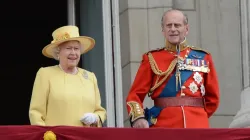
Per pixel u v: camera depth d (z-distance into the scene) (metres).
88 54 36.25
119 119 35.44
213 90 29.81
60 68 29.38
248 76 32.50
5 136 27.02
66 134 27.16
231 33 36.38
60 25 39.66
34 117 28.70
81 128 27.22
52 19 40.38
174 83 29.50
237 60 36.25
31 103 28.92
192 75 29.67
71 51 29.27
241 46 33.00
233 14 36.44
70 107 28.84
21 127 27.11
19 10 40.91
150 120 29.42
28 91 42.22
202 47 36.22
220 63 36.22
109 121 35.38
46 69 29.22
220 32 36.34
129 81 35.47
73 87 29.09
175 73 29.56
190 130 27.48
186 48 29.98
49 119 28.81
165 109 29.38
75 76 29.33
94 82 29.61
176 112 29.31
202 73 29.78
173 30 29.56
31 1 40.72
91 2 36.50
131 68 35.47
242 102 32.47
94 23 36.38
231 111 35.91
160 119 29.34
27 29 41.31
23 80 42.12
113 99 35.62
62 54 29.28
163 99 29.50
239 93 36.03
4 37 41.53
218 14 36.41
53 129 27.16
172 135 27.44
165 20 29.70
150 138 27.39
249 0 32.91
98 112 29.31
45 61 41.84
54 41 29.31
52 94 28.88
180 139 27.44
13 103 42.25
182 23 29.66
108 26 36.03
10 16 41.03
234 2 36.50
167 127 29.16
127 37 35.78
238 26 36.31
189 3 36.31
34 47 41.69
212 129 27.55
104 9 36.09
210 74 29.94
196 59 29.88
